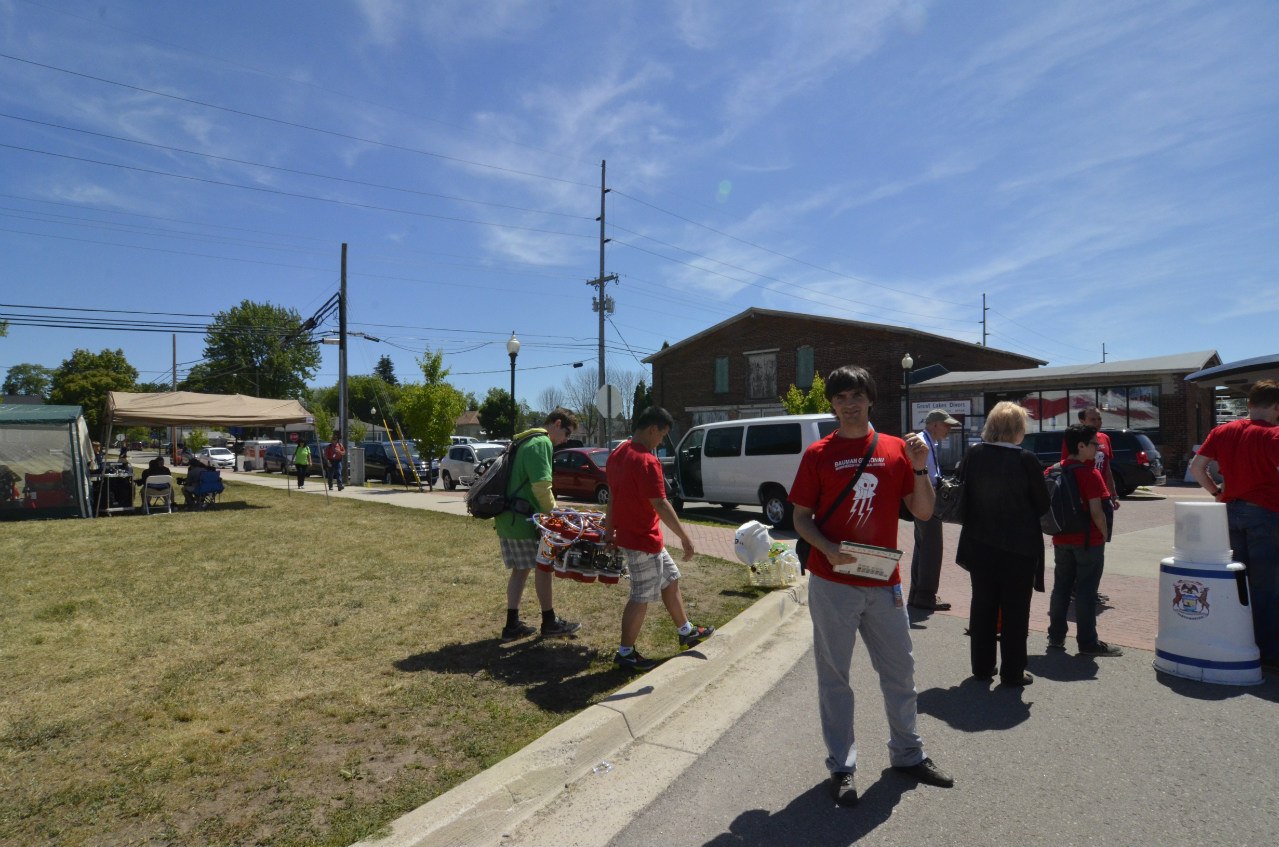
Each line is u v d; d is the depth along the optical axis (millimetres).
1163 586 4988
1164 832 2998
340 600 6750
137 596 6934
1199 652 4766
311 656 5117
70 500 14023
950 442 23203
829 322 31109
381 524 12523
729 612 6441
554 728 3846
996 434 4746
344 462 23312
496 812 3131
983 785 3434
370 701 4289
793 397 26672
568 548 5332
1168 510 14508
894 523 3383
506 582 7551
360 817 3023
